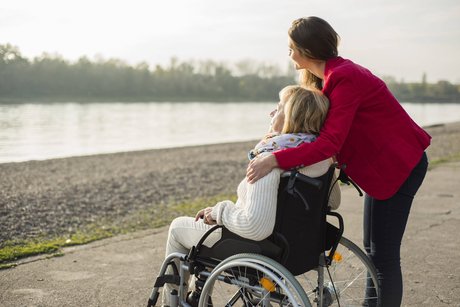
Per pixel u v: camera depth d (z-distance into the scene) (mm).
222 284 3941
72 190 9234
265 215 2375
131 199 8250
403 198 2748
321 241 2674
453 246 4906
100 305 3580
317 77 2984
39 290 3840
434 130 29828
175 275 2797
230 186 9703
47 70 79188
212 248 2672
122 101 81688
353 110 2537
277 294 2525
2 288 3869
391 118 2654
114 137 26312
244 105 82875
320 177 2543
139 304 3611
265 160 2408
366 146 2678
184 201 8039
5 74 73688
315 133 2588
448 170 10367
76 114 46094
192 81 101875
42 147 20891
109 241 5309
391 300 2816
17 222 6434
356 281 3533
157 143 23766
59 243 5160
